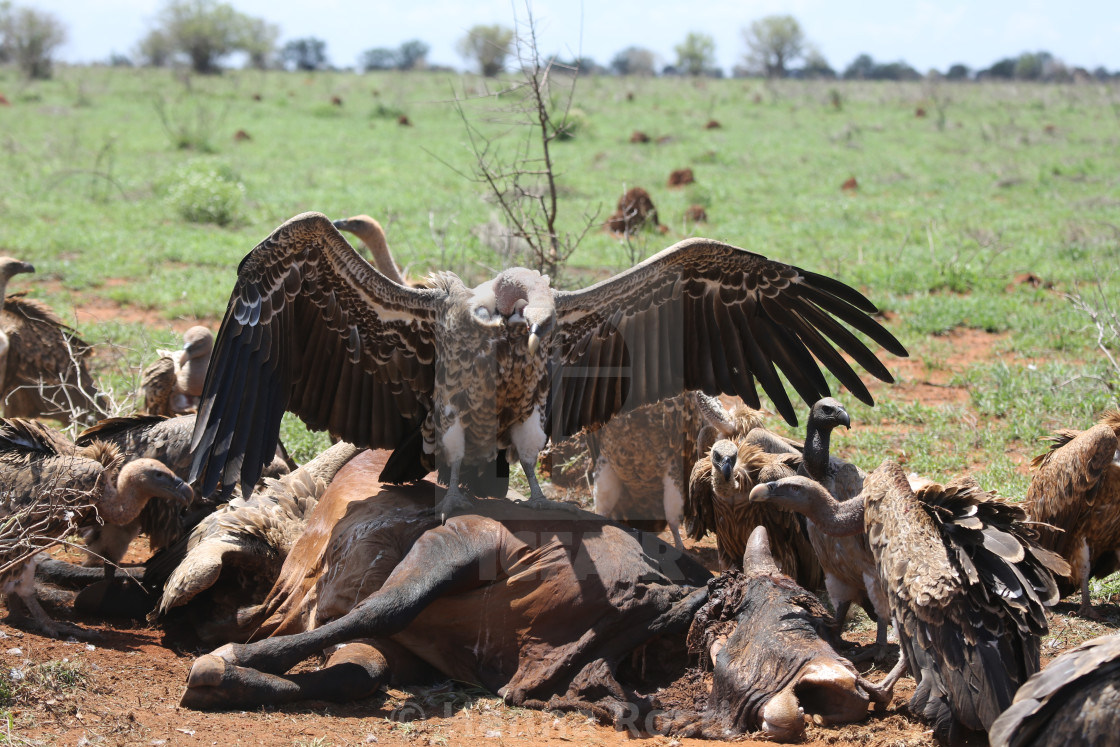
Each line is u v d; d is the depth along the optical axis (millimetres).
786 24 156125
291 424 16906
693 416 12391
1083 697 7035
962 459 15766
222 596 10945
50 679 8523
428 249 29391
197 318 23766
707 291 10734
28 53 114750
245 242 32750
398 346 10242
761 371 11047
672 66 193250
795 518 10891
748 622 8867
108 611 11250
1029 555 8539
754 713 8461
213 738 7914
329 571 10250
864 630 10867
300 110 83625
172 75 121375
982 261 29766
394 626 8922
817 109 91125
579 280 20312
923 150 61906
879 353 21953
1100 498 10688
